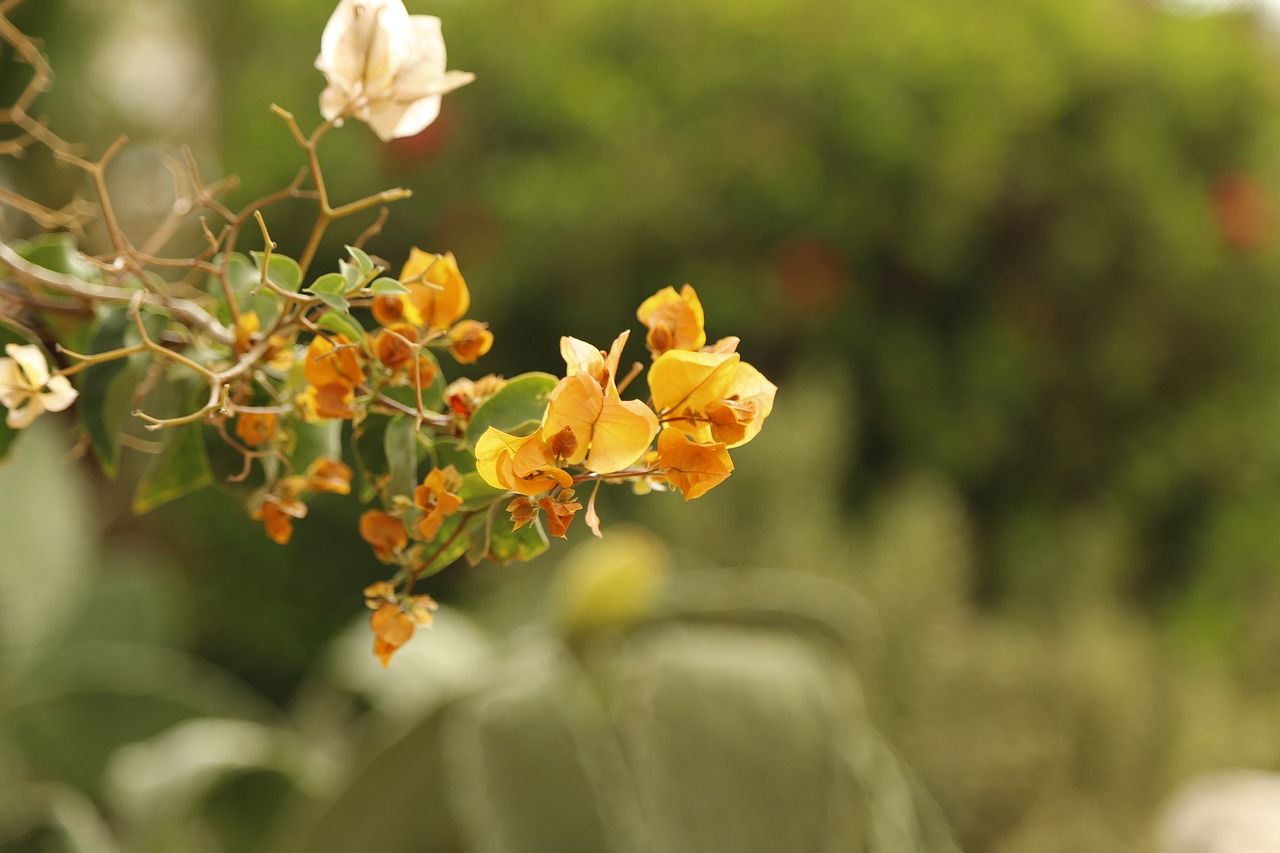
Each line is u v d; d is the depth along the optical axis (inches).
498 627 145.9
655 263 198.5
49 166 223.0
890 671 141.9
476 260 197.5
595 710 85.6
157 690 126.1
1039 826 136.9
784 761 87.0
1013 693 146.3
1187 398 219.3
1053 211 206.4
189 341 44.9
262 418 42.8
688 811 83.6
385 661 40.0
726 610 96.6
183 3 259.8
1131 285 210.4
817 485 166.6
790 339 200.2
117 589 151.0
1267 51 233.3
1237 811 101.6
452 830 85.1
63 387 42.6
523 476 37.6
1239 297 217.5
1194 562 219.3
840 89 197.9
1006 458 207.6
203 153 260.5
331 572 209.2
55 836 113.6
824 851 85.7
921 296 206.8
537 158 201.0
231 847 105.6
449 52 204.8
